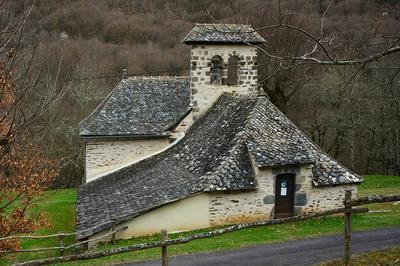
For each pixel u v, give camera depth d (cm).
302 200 1538
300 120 3406
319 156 1631
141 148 2058
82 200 1723
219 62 1992
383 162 3647
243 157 1534
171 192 1502
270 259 1091
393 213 1680
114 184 1825
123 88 2166
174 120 2052
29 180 1271
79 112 3391
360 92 2942
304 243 1229
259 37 1866
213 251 1187
